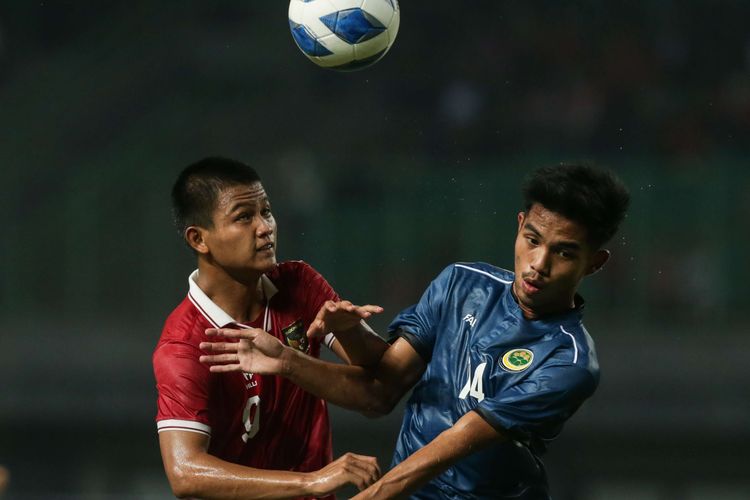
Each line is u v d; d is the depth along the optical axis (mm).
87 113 50375
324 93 51156
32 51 53344
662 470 32438
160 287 42250
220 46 53875
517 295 12477
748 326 39125
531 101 47812
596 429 32906
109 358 36375
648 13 49844
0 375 35844
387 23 13445
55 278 42500
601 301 40156
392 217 42219
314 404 13422
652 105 46625
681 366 34562
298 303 13469
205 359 11914
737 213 39719
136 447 34469
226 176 12406
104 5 54938
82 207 43031
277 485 11734
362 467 11609
